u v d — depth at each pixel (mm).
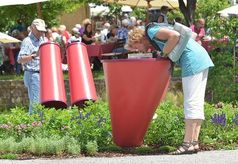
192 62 9102
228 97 17406
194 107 9164
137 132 9594
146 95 9250
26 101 20609
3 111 19641
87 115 10219
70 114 10422
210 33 19766
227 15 21688
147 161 8430
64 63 21172
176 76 19141
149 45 9312
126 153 9391
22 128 10141
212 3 28141
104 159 8719
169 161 8398
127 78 9188
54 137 9727
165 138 10000
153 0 25078
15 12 28375
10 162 8625
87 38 23562
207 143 10039
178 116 10211
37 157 9148
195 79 9133
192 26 20906
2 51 23688
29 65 13023
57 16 30297
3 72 24281
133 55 9352
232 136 10289
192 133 9227
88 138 9734
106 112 10469
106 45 22562
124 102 9312
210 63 9211
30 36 13039
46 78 13031
